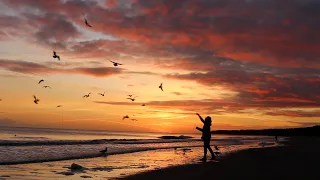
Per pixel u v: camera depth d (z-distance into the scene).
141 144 38.16
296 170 12.57
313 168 13.34
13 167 13.59
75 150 24.09
